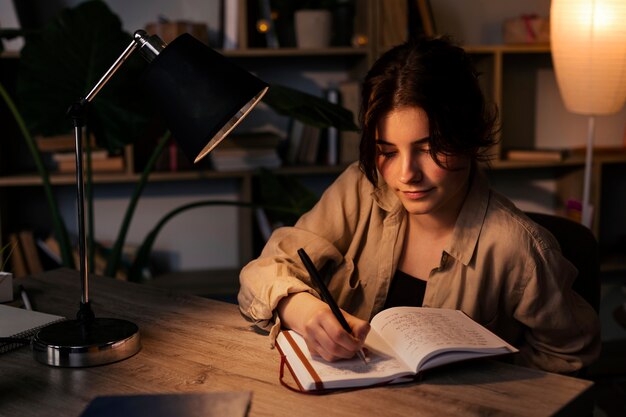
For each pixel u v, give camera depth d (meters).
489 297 1.31
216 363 1.12
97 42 2.41
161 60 1.12
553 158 3.20
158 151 2.58
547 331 1.27
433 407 0.95
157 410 0.92
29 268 3.11
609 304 3.51
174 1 3.24
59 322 1.23
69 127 2.44
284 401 0.97
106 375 1.08
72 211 3.32
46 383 1.06
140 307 1.42
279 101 2.22
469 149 1.17
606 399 2.86
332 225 1.46
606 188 3.61
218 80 1.08
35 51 2.38
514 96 3.49
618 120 3.58
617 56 2.38
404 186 1.19
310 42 3.06
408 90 1.13
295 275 1.32
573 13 2.38
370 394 0.99
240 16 3.00
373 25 3.01
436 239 1.38
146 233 3.39
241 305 1.31
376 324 1.18
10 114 3.15
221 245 3.46
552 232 1.47
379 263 1.42
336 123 2.30
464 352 1.05
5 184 2.93
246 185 3.08
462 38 3.41
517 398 0.97
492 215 1.31
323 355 1.07
